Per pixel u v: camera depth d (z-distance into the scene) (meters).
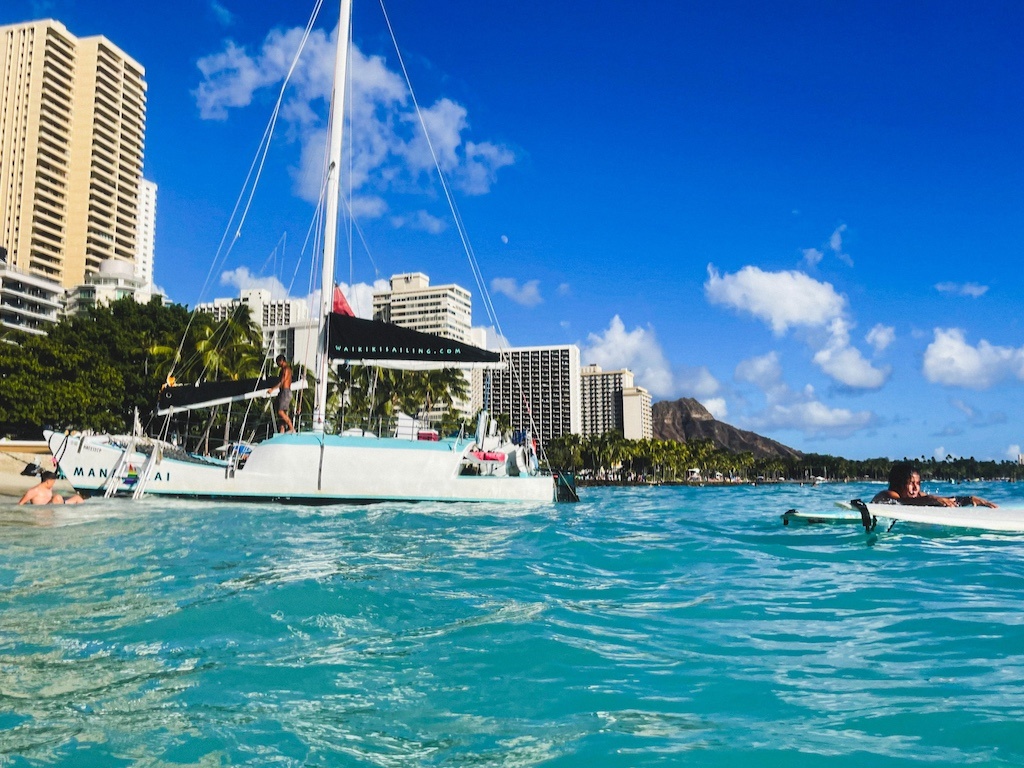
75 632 5.31
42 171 121.62
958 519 12.41
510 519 16.25
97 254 129.38
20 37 122.62
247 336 47.81
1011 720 3.48
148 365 48.06
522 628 5.50
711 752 3.17
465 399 66.38
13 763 3.05
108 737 3.34
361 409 55.94
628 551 10.37
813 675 4.31
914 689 4.00
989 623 5.67
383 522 14.86
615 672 4.39
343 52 22.84
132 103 139.62
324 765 3.05
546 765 3.04
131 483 20.11
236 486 19.56
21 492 24.11
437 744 3.30
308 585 7.11
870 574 8.20
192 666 4.47
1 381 40.41
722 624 5.71
